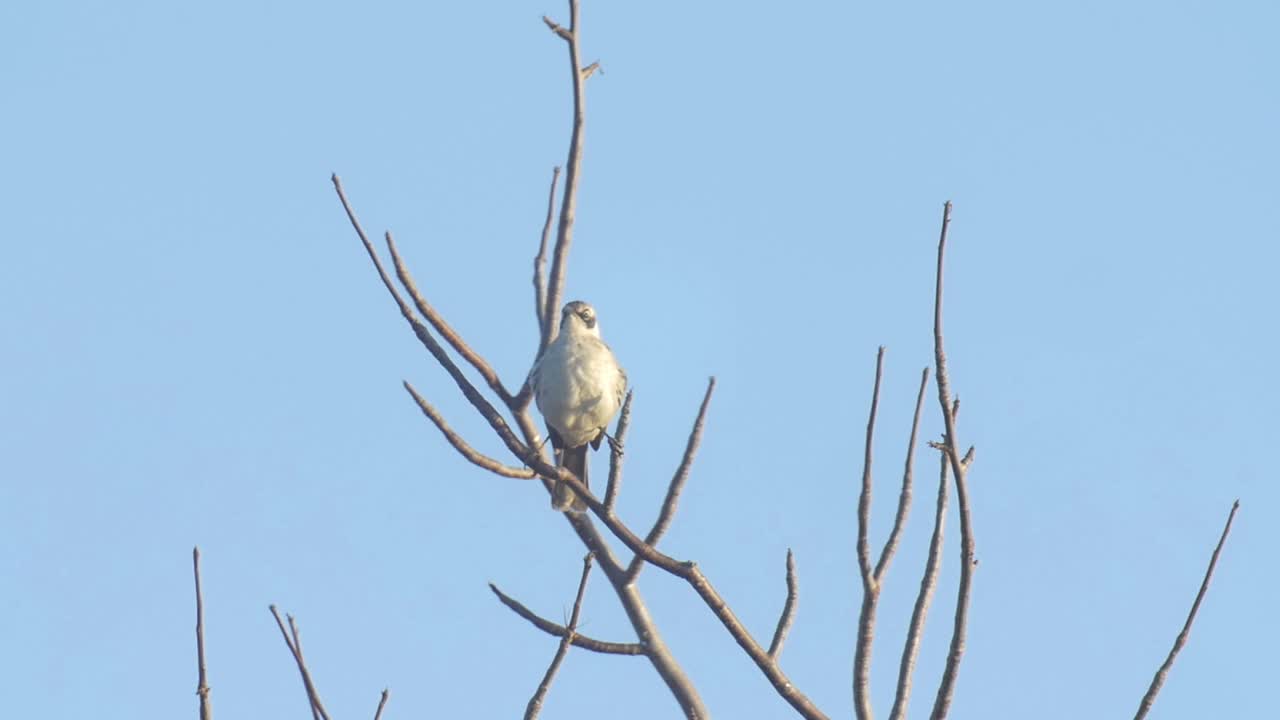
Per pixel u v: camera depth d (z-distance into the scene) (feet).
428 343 38.52
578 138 47.78
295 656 31.30
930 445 28.68
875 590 32.12
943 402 28.50
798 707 31.71
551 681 32.94
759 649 31.94
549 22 46.98
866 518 31.91
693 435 39.29
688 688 41.29
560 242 48.88
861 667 32.01
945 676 29.19
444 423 37.63
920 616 32.78
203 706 29.40
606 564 42.47
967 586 29.09
